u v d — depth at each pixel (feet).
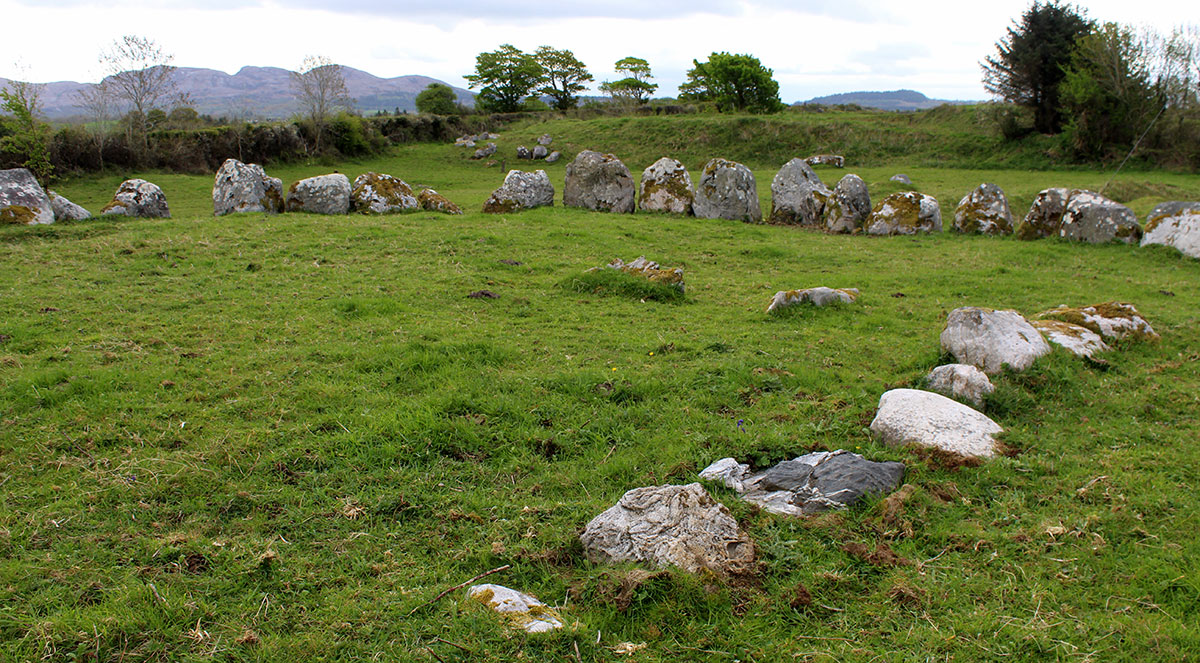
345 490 15.65
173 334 25.32
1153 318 29.27
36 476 15.88
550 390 20.94
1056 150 114.01
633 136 138.10
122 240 39.17
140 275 33.17
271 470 16.25
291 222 45.83
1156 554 13.38
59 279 31.94
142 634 11.31
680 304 32.22
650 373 22.50
